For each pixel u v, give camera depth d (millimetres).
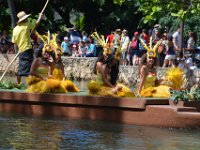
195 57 23109
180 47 22812
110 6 30859
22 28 17125
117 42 20734
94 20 31547
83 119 14828
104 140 12898
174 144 12695
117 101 14398
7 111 15695
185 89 15180
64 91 15570
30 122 14477
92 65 24797
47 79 15406
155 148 12367
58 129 13789
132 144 12625
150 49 15422
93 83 14844
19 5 30922
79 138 13023
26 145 12391
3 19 31125
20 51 17078
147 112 14133
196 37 26281
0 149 12070
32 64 15430
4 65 26188
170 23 26812
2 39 27906
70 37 26453
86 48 25547
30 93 15320
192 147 12484
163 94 14992
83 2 31047
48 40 15797
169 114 13883
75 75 25062
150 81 15281
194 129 13766
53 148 12211
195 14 15930
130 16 29719
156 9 16016
